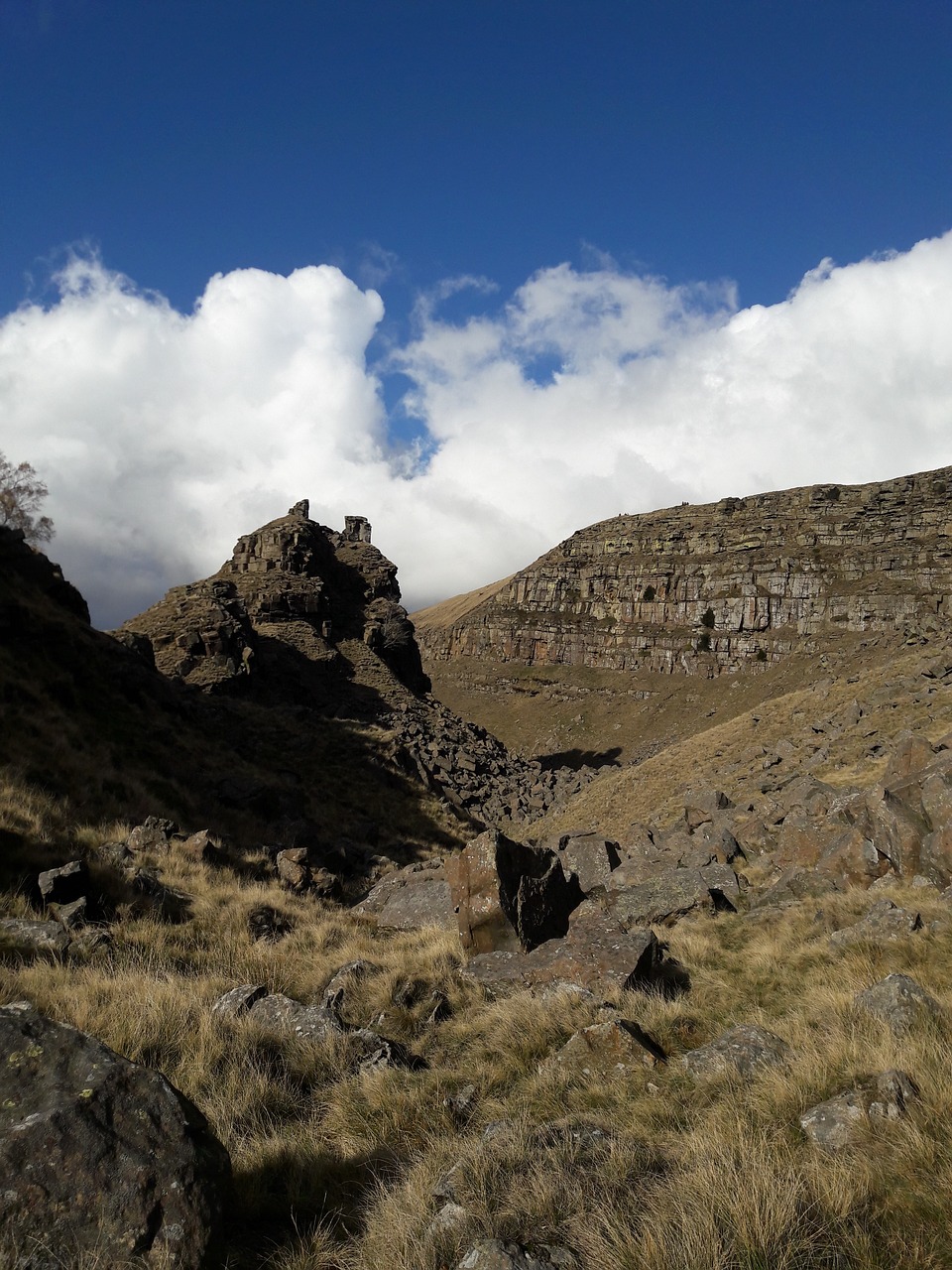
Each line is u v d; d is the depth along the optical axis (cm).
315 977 1238
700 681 19875
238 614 7856
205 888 1658
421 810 4481
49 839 1531
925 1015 773
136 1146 477
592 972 1116
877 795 1786
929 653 5397
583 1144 614
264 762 3878
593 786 7019
